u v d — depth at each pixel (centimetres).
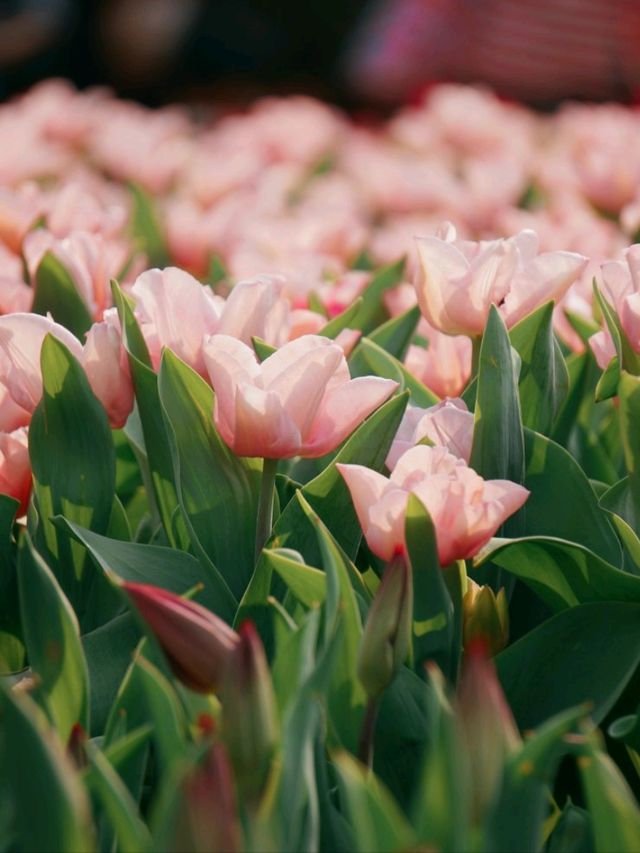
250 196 226
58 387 111
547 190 229
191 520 111
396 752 102
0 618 114
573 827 98
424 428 109
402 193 231
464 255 122
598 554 113
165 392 109
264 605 106
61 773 86
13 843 92
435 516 102
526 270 119
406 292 147
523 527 112
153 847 88
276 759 91
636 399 112
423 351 130
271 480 108
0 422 116
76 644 97
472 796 89
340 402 106
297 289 147
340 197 225
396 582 96
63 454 112
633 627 104
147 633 97
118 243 157
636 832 88
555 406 120
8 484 114
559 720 88
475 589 109
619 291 117
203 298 113
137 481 132
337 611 95
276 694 95
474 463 110
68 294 130
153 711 92
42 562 97
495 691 89
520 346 119
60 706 98
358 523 110
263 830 87
